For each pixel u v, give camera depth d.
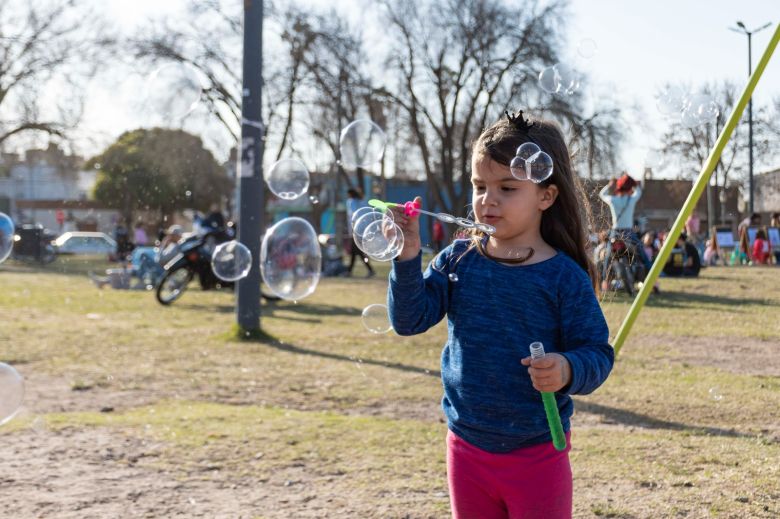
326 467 3.61
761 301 9.93
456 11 27.39
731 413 4.46
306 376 5.71
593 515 2.97
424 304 2.13
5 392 3.19
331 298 11.83
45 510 3.10
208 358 6.49
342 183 37.84
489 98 27.30
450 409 2.12
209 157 20.50
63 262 24.50
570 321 2.03
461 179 30.80
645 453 3.72
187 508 3.13
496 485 2.03
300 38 27.38
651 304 9.56
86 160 29.41
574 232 2.20
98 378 5.65
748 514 2.96
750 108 17.88
